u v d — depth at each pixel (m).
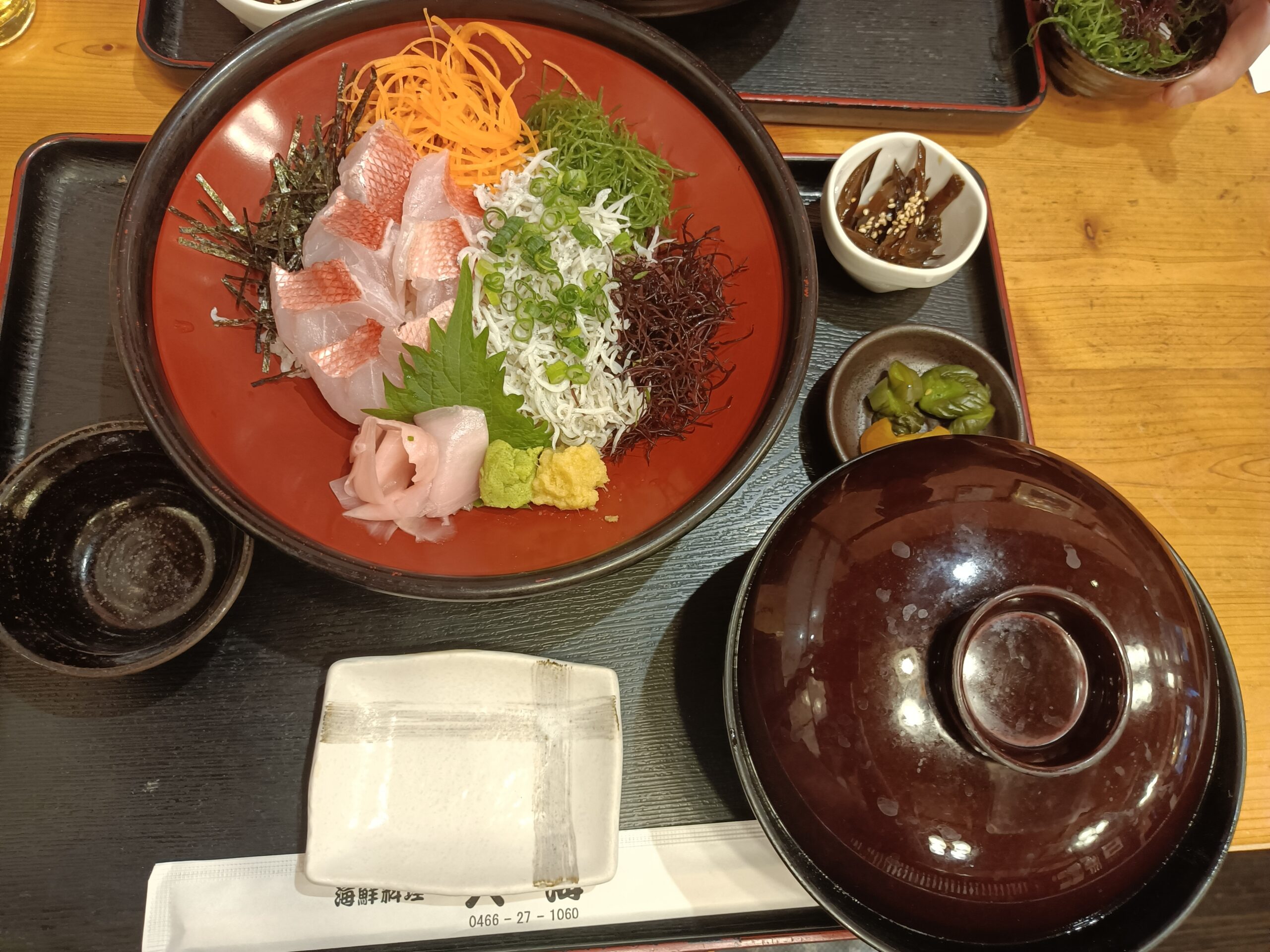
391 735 0.34
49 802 0.33
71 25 0.41
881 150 0.40
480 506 0.36
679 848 0.34
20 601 0.32
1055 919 0.27
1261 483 0.42
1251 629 0.40
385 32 0.36
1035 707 0.26
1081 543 0.28
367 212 0.37
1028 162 0.45
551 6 0.36
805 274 0.34
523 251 0.38
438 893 0.32
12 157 0.39
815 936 0.34
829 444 0.38
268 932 0.32
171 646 0.31
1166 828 0.27
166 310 0.32
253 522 0.30
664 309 0.39
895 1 0.45
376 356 0.36
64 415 0.37
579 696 0.35
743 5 0.44
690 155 0.38
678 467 0.36
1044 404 0.42
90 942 0.32
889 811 0.27
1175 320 0.43
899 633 0.27
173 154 0.33
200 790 0.33
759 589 0.30
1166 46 0.43
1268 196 0.46
